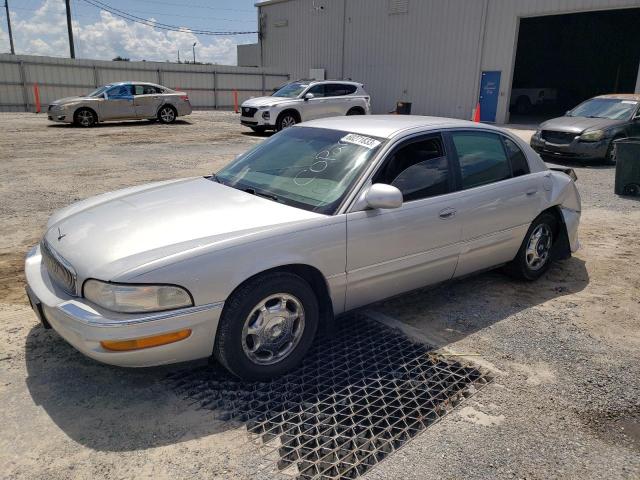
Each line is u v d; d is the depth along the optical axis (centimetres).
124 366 279
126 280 270
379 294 371
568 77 3475
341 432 276
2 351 345
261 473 245
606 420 295
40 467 246
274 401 301
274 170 395
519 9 2200
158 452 258
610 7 1969
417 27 2583
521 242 471
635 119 1233
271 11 3459
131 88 1964
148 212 338
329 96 1778
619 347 379
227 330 296
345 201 343
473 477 247
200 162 1143
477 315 425
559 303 452
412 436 275
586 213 759
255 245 300
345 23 2945
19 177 935
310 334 334
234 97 3150
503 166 450
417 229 374
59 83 2595
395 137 377
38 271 330
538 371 343
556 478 249
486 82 2370
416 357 355
